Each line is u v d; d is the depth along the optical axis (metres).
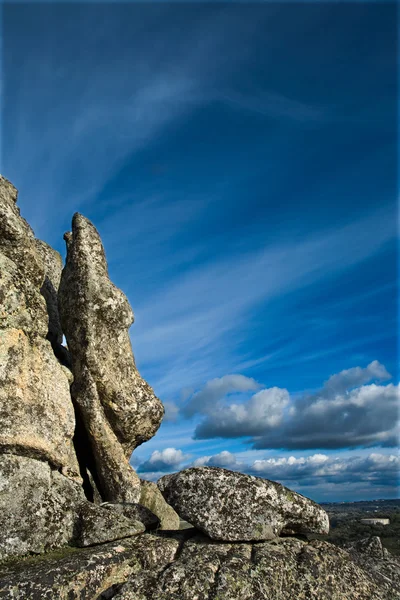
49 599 8.60
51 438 12.09
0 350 11.88
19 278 12.95
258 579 9.35
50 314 16.69
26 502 10.90
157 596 8.73
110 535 10.70
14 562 10.01
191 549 10.38
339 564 10.35
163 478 11.52
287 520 11.03
